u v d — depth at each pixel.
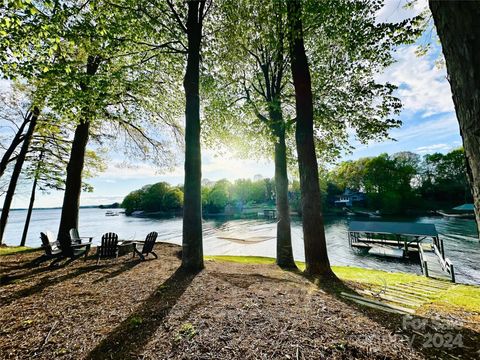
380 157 60.34
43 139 13.28
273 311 3.32
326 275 5.98
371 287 5.39
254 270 6.63
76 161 9.55
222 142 10.52
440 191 58.53
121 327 2.97
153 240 7.71
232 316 3.16
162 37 7.55
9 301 3.80
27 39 5.21
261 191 90.75
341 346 2.47
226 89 9.67
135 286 4.62
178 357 2.34
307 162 6.46
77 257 6.85
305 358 2.29
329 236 30.06
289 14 6.14
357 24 6.46
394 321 3.17
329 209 62.50
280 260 8.41
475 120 1.50
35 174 13.66
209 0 7.67
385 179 57.16
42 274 5.48
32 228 52.91
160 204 84.81
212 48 8.70
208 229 36.88
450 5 1.60
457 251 20.03
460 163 54.25
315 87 8.66
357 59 7.32
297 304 3.65
